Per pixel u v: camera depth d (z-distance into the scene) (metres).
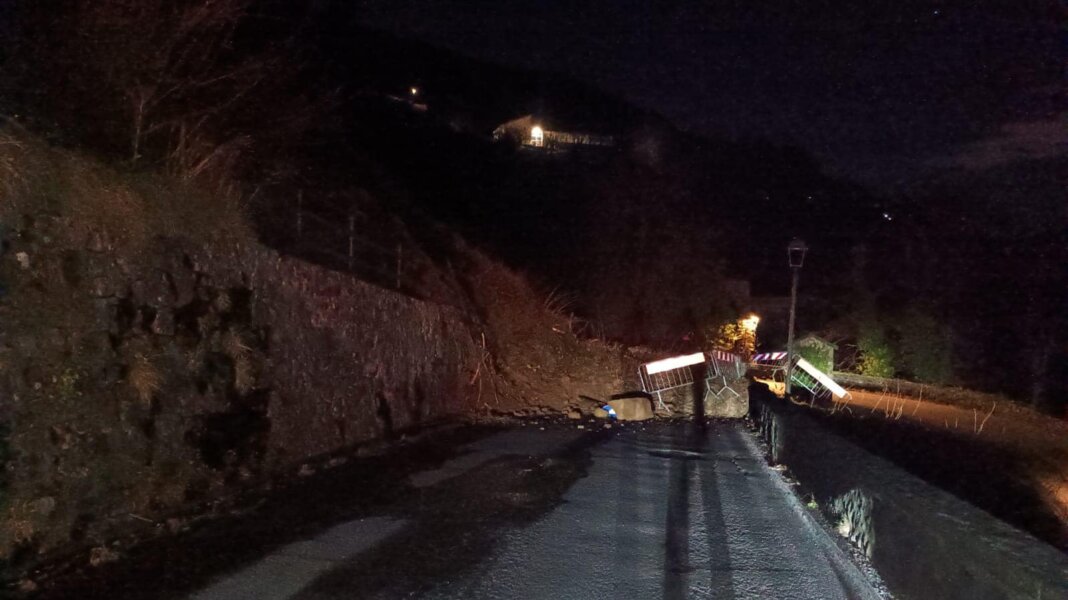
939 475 16.77
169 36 10.38
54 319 7.12
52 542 6.55
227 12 10.93
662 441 14.73
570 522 8.44
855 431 19.09
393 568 6.70
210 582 6.18
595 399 19.64
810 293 50.34
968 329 42.47
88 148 9.13
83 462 7.04
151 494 7.65
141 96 9.91
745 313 34.38
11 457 6.41
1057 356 38.72
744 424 17.88
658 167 40.66
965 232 45.22
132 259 8.20
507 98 46.72
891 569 6.02
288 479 9.49
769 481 11.04
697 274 30.94
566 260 28.25
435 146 28.12
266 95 13.23
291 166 14.37
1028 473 18.56
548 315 22.58
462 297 19.31
